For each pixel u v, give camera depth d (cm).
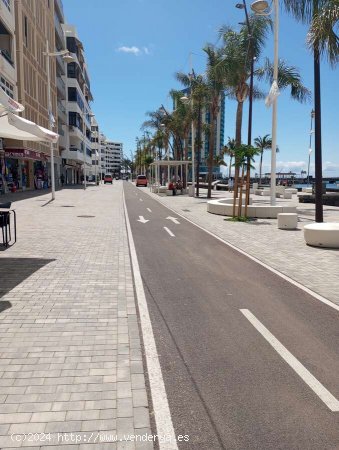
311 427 336
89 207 2444
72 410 348
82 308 607
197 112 3722
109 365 429
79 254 1013
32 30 4012
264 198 3603
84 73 7994
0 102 661
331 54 1150
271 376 420
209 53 2945
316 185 1611
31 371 411
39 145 4191
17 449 299
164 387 394
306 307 646
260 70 2394
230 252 1110
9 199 2902
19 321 548
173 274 851
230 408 361
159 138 6244
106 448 304
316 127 1588
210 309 629
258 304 659
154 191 4547
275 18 1853
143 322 566
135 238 1325
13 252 1015
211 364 445
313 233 1194
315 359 462
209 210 2266
